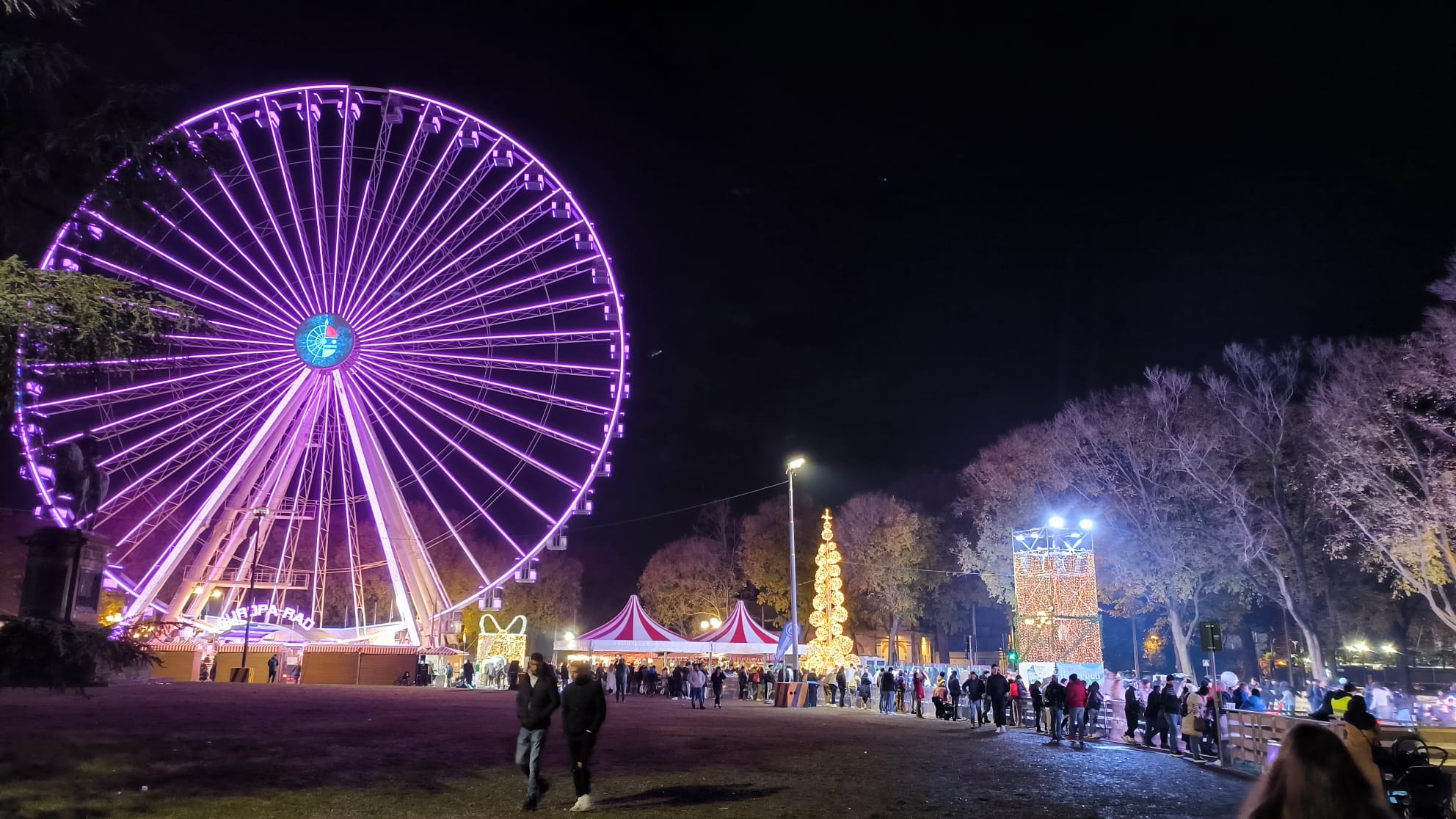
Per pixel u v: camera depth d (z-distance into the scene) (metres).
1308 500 50.59
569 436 45.41
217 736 19.28
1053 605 43.66
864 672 46.94
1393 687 60.78
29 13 11.91
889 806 14.45
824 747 23.28
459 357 46.09
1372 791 3.60
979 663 90.62
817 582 48.44
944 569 75.31
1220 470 51.34
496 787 14.96
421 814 12.51
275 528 59.41
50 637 23.97
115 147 12.77
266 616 52.41
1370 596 57.78
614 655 65.75
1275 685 42.00
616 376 45.78
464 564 90.88
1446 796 12.96
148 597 43.53
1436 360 38.59
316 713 25.75
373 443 46.25
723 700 50.91
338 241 45.19
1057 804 15.25
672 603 96.19
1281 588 50.81
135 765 15.05
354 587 50.28
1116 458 54.34
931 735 28.55
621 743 22.64
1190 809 15.12
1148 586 54.75
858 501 77.69
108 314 12.16
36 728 18.75
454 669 55.72
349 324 44.97
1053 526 44.88
